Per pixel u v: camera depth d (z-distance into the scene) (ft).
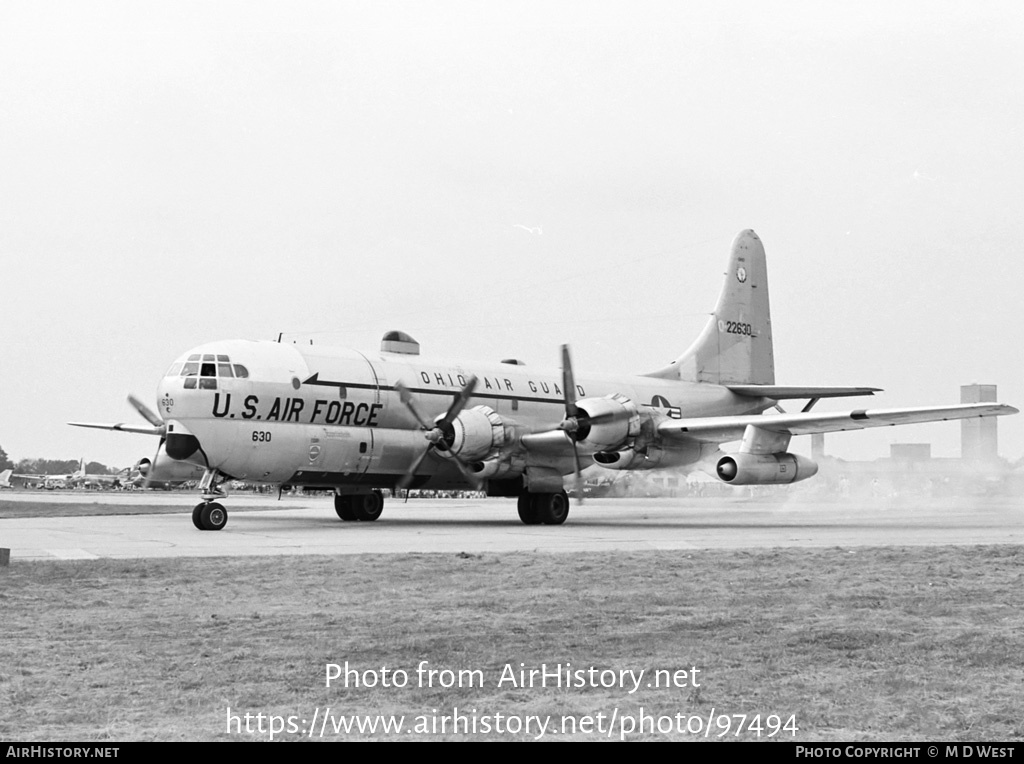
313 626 41.96
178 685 33.22
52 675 34.19
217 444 96.78
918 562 62.49
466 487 115.34
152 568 58.34
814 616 44.45
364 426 107.04
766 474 107.96
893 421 105.19
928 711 30.86
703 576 56.39
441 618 43.75
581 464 115.65
